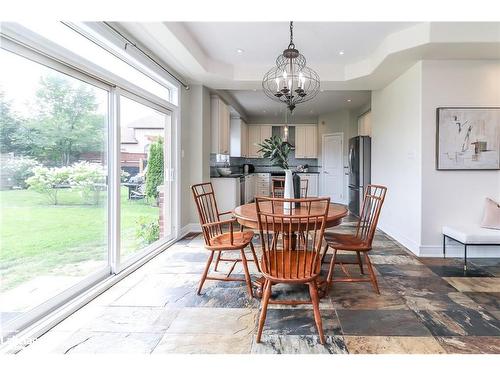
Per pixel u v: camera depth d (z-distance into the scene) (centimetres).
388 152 446
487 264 318
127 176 305
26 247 188
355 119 750
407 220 384
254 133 872
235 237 260
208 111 506
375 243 403
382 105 469
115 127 272
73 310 209
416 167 358
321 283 241
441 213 347
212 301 228
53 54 197
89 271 247
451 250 347
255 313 210
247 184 705
